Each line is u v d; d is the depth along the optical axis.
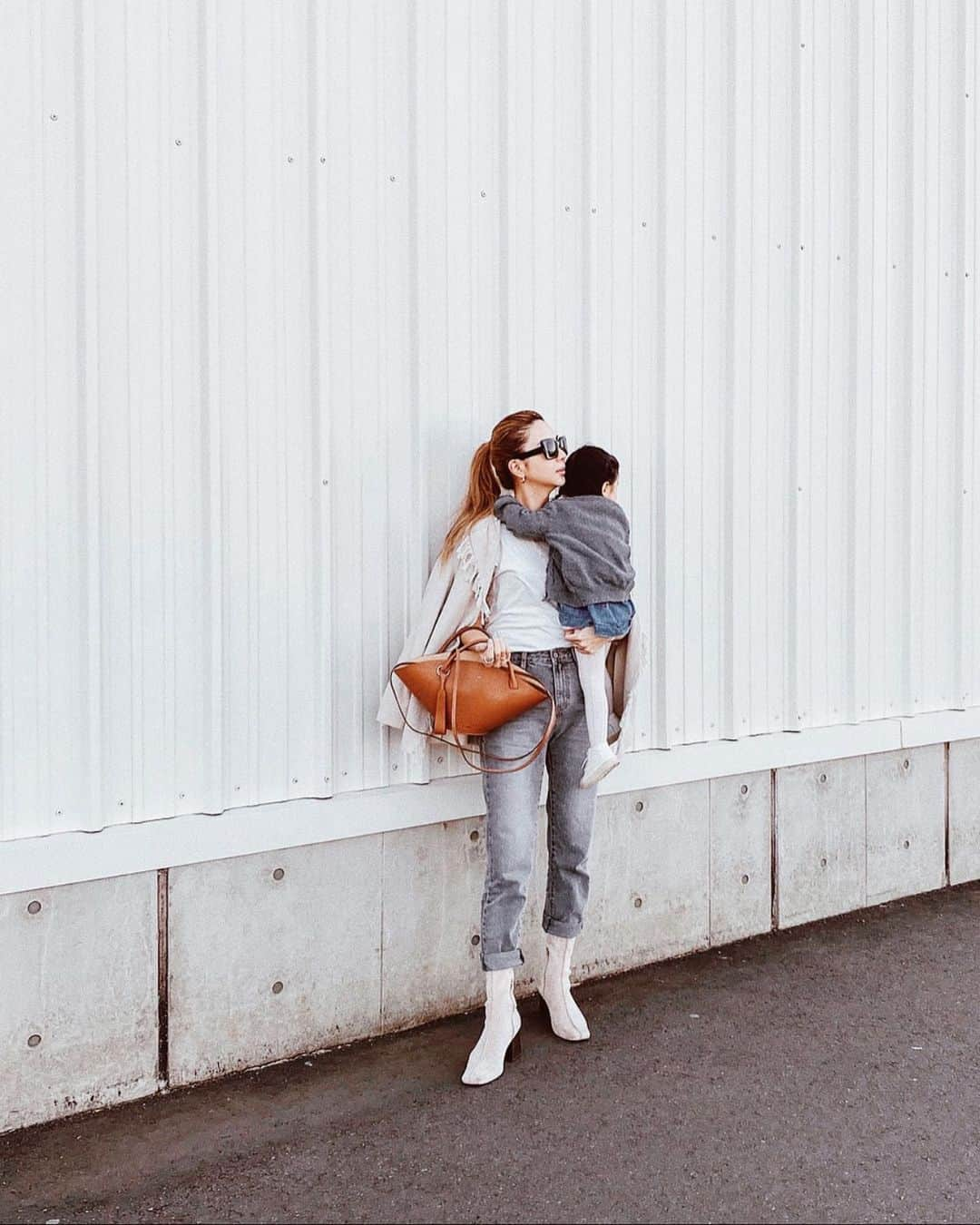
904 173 5.45
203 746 3.52
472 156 4.05
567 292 4.32
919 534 5.61
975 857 5.95
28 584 3.21
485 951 3.66
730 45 4.76
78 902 3.31
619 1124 3.35
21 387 3.18
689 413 4.69
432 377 3.97
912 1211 2.94
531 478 3.77
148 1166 3.10
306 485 3.70
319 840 3.71
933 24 5.52
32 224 3.18
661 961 4.70
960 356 5.73
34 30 3.17
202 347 3.47
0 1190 2.97
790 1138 3.29
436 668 3.57
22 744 3.22
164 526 3.43
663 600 4.62
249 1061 3.66
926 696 5.68
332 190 3.72
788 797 5.11
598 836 4.49
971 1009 4.25
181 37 3.41
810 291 5.09
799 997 4.34
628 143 4.48
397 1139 3.26
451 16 3.98
